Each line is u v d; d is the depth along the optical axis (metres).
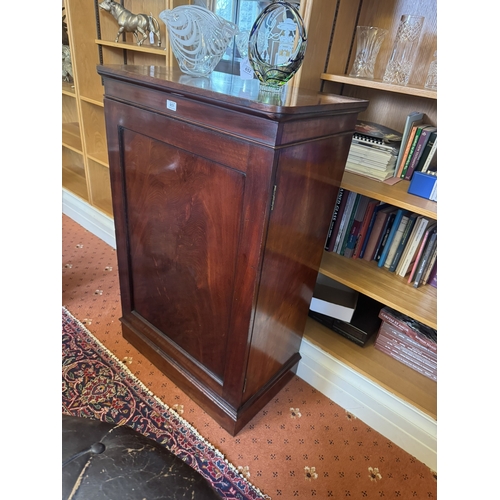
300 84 1.19
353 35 1.30
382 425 1.32
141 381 1.40
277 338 1.22
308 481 1.15
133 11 1.95
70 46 1.94
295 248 1.04
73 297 1.81
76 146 2.35
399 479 1.18
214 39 1.06
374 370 1.34
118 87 1.04
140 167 1.11
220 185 0.90
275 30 0.86
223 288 1.04
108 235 2.27
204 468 1.14
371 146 1.25
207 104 0.83
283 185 0.84
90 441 0.71
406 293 1.23
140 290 1.38
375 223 1.34
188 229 1.05
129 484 0.64
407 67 1.20
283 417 1.34
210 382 1.25
